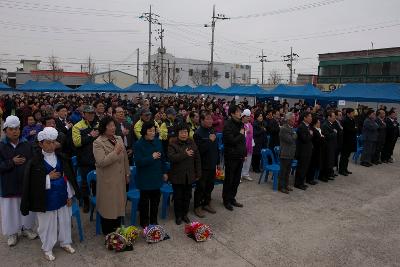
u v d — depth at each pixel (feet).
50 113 23.84
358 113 45.06
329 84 119.85
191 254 14.80
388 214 20.89
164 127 24.12
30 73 180.34
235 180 20.56
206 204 19.92
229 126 19.70
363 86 48.70
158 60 207.21
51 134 13.10
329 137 27.09
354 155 36.63
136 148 16.06
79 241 15.52
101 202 15.12
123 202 15.47
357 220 19.71
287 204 21.89
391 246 16.49
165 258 14.37
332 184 27.32
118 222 16.22
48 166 13.34
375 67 108.68
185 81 226.99
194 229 16.10
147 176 16.21
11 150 14.29
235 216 19.40
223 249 15.40
